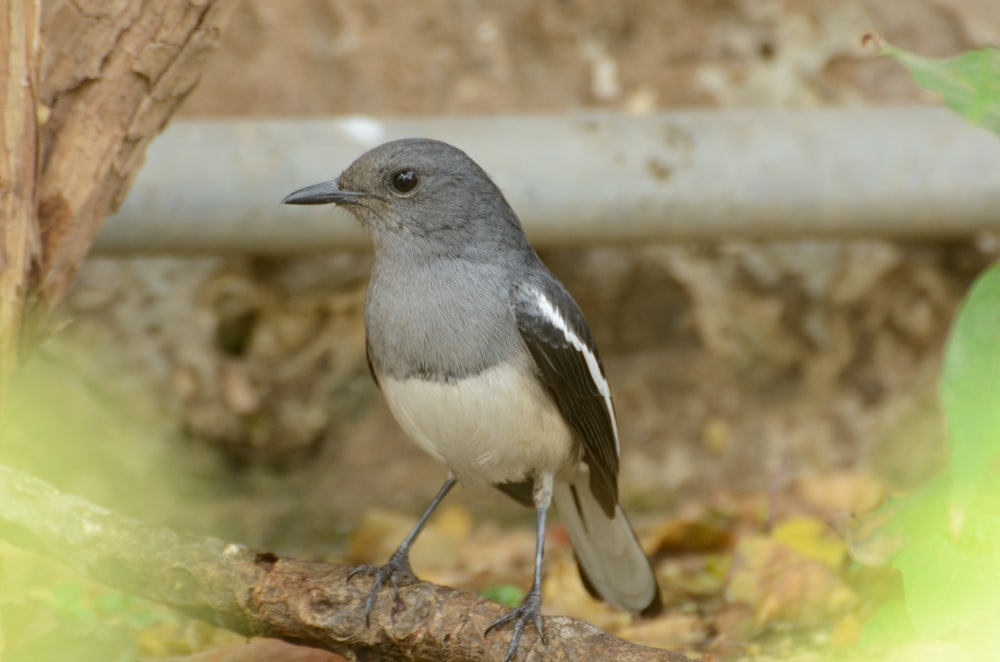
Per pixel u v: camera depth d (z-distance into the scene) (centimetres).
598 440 790
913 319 1345
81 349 1247
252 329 1293
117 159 720
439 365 739
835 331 1347
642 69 1340
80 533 627
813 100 1338
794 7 1333
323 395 1311
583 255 1321
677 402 1348
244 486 1305
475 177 768
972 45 1332
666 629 852
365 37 1308
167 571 632
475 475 788
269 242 1133
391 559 718
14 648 781
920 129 1202
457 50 1323
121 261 1248
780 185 1182
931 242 1324
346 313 1298
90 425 1259
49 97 696
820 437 1348
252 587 634
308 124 1145
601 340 1347
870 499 1127
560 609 920
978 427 489
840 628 791
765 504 1141
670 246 1314
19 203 674
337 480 1316
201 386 1276
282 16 1295
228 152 1110
